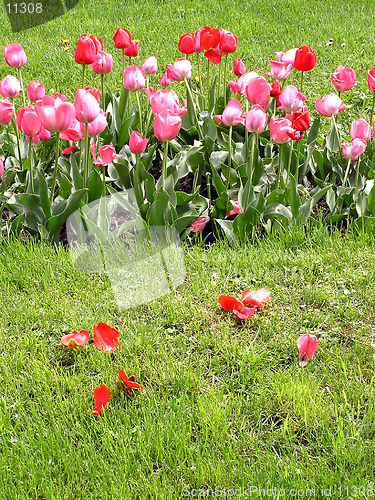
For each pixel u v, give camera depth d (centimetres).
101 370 249
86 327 274
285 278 307
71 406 230
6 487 196
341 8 831
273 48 687
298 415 226
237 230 333
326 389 238
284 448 214
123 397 233
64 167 377
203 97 443
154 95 281
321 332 269
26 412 231
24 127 306
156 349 265
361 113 511
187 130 411
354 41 697
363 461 203
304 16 800
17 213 338
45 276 305
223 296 275
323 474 198
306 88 571
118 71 625
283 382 239
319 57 652
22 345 262
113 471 201
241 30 747
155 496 193
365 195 357
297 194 335
